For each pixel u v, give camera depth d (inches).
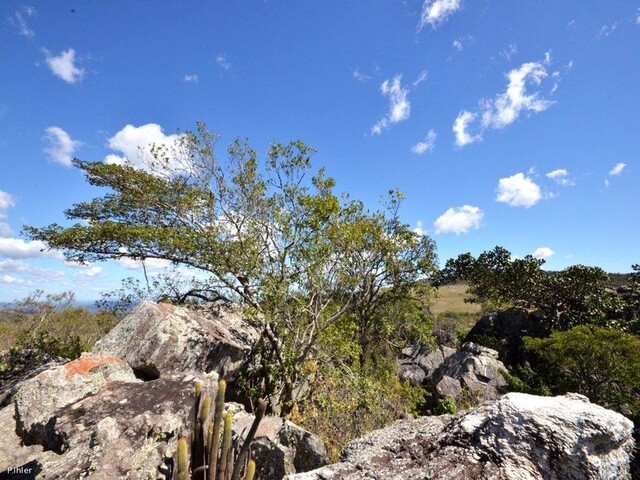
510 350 1005.8
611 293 1066.7
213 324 435.8
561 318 1010.1
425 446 156.9
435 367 844.6
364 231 577.3
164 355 323.3
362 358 812.6
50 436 194.7
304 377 490.3
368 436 182.9
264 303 478.3
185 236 471.5
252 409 414.3
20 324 481.1
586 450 126.4
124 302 525.7
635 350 514.0
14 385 276.1
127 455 163.3
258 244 505.0
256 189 506.3
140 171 518.3
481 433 146.6
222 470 138.6
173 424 182.2
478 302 1339.8
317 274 489.7
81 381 235.8
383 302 917.8
